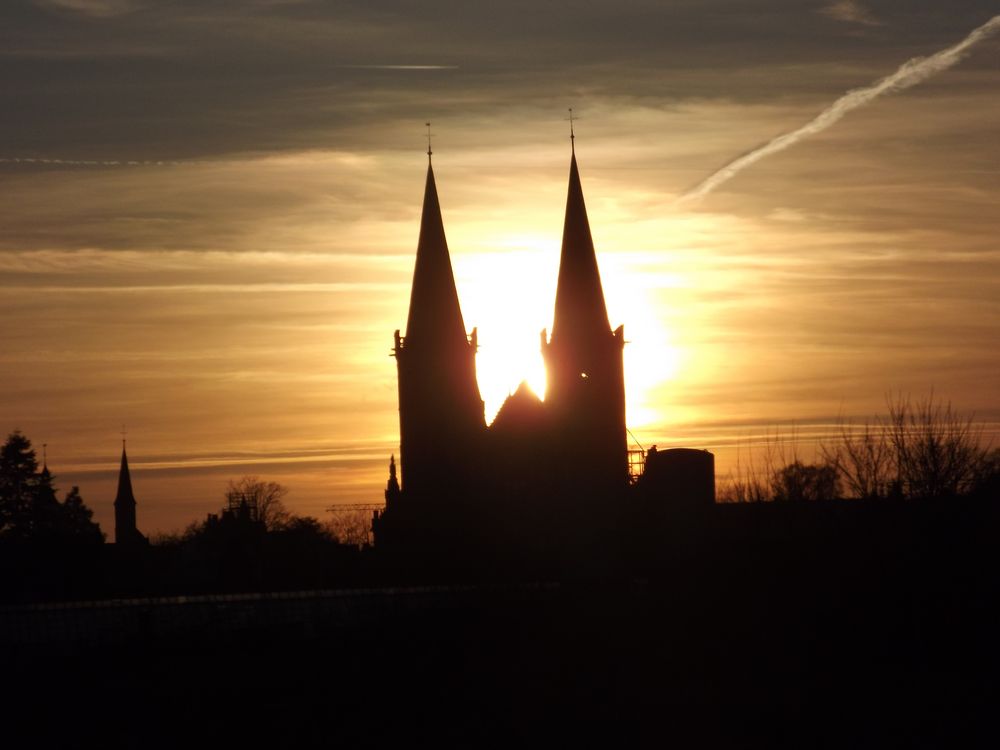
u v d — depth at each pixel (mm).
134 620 57781
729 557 79938
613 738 53375
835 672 63406
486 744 52031
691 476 122375
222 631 59438
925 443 76938
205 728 49219
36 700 49656
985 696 59094
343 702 53344
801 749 52688
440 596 76312
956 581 69750
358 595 68875
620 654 66375
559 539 132000
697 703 57906
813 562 75250
